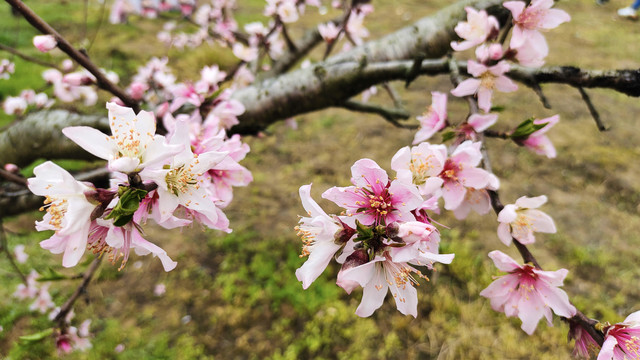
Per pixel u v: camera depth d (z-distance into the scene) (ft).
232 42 12.64
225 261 14.37
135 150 3.13
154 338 12.16
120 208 2.92
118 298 13.14
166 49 24.99
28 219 14.71
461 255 14.06
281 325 12.48
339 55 7.72
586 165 18.58
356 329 12.26
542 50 4.78
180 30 26.58
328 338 12.12
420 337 12.08
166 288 13.50
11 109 10.04
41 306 11.03
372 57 7.47
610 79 4.49
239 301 13.10
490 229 15.35
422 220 3.58
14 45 23.72
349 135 21.13
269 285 13.50
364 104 8.08
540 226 4.36
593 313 12.60
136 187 3.07
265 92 7.62
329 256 3.27
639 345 3.67
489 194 4.40
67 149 7.81
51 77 8.84
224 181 4.75
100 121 7.61
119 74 22.98
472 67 4.72
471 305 12.73
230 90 6.00
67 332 7.82
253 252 14.70
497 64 4.71
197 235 15.30
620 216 16.14
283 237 15.28
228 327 12.49
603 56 26.68
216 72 6.14
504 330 12.05
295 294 13.15
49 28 4.36
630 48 27.89
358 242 3.26
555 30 30.71
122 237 3.15
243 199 17.15
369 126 21.80
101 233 3.45
